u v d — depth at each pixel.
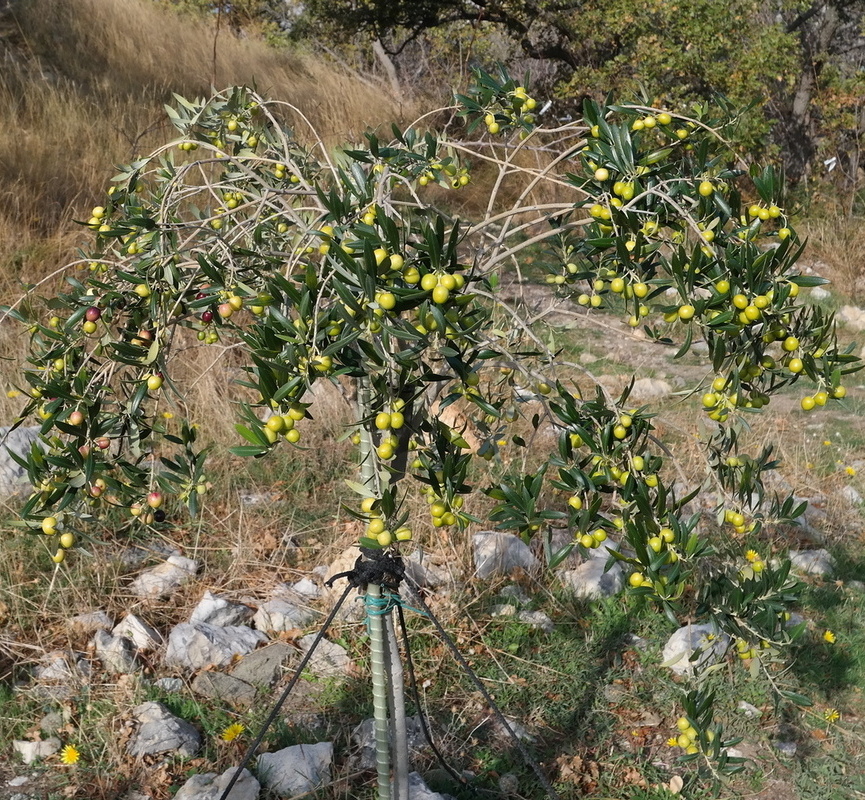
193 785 3.04
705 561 2.50
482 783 3.23
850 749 3.53
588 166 2.18
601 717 3.58
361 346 1.79
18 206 7.19
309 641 3.87
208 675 3.62
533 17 12.52
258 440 1.76
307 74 13.66
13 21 11.09
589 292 2.75
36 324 2.37
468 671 2.92
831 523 5.23
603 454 2.02
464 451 4.99
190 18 14.77
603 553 4.62
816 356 2.03
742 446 5.95
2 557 4.03
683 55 11.10
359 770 3.21
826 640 4.10
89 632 3.82
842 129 12.70
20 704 3.41
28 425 5.03
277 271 2.07
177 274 2.19
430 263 1.84
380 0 12.76
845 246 10.55
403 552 4.36
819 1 13.41
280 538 4.62
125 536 4.48
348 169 2.31
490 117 2.54
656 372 7.34
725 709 3.65
